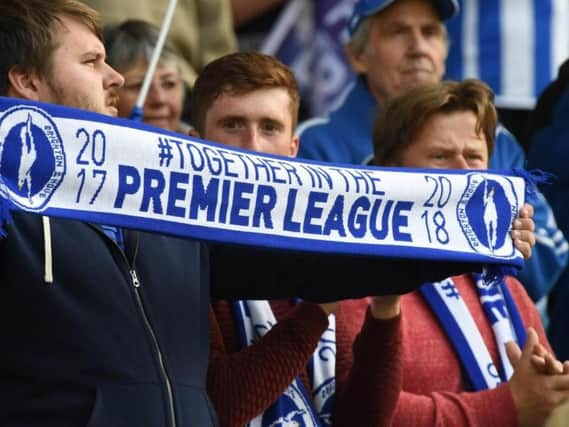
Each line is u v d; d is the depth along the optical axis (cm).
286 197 1132
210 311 1272
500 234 1209
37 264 1088
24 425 1067
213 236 1102
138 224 1076
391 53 1797
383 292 1205
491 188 1209
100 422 1070
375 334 1292
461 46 2083
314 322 1259
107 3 1936
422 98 1437
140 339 1108
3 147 1038
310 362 1324
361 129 1789
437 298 1417
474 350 1402
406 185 1175
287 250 1173
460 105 1437
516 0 2081
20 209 1031
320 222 1145
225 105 1380
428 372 1380
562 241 1728
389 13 1798
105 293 1105
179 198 1093
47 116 1055
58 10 1172
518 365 1362
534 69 2081
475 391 1390
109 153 1071
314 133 1780
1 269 1082
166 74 1708
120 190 1073
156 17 1972
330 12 2159
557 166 1694
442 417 1337
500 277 1205
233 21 2175
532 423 1344
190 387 1129
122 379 1089
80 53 1170
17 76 1156
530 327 1457
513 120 2075
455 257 1180
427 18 1805
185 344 1141
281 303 1328
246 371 1238
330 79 2155
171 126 1722
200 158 1104
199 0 2036
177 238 1136
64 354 1080
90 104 1166
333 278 1205
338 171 1159
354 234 1155
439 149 1427
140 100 1502
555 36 2088
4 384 1077
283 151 1392
